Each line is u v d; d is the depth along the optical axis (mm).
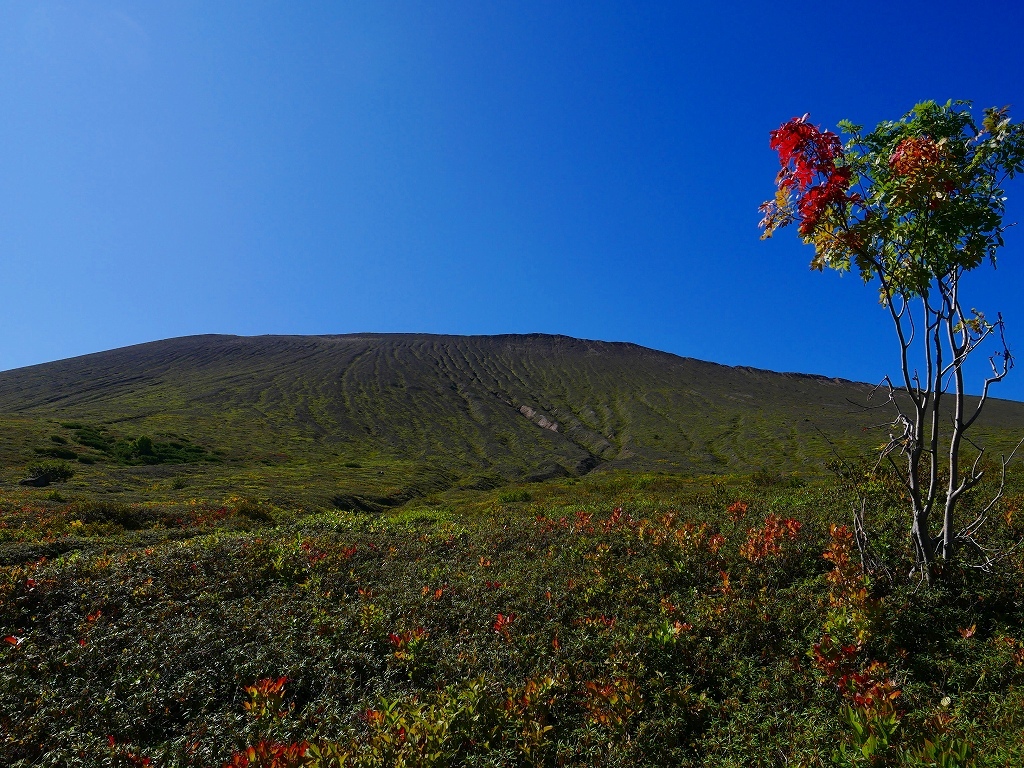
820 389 138750
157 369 127125
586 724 5836
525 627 8039
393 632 8000
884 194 6199
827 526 9750
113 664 7762
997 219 5887
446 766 5098
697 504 16047
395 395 117438
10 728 6262
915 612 6480
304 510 33906
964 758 4301
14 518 21109
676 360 175375
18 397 97688
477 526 15469
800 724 5301
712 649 6832
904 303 6785
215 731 6215
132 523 21812
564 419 109812
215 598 9883
